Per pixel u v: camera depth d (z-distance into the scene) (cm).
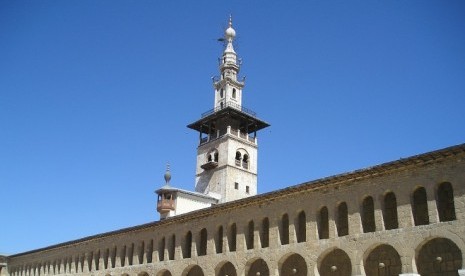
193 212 6097
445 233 3797
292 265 5078
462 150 3834
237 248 5428
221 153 9488
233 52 10644
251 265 5469
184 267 5997
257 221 5347
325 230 4812
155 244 6619
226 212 5759
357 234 4375
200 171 9831
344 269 4619
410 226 4031
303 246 4781
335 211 4656
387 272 4312
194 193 8700
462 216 3741
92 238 7775
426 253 4094
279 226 5119
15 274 9812
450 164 3938
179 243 6247
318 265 4600
